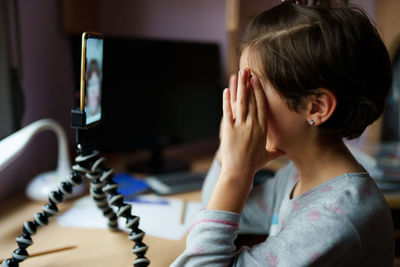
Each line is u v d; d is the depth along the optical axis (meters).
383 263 0.63
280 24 0.63
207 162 1.54
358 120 0.64
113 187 0.69
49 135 1.36
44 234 0.87
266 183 0.96
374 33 0.62
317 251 0.56
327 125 0.63
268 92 0.65
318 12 0.61
